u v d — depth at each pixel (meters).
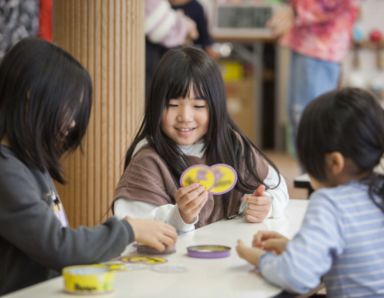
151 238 1.75
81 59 3.21
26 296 1.44
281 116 9.84
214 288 1.52
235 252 1.85
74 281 1.45
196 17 5.25
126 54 3.26
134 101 3.31
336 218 1.60
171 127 2.39
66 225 1.87
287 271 1.53
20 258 1.73
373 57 8.67
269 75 9.90
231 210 2.43
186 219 2.14
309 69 5.46
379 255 1.62
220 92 2.42
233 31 9.25
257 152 2.56
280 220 2.35
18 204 1.63
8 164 1.67
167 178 2.35
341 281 1.62
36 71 1.70
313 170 1.69
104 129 3.24
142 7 3.35
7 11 4.84
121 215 2.28
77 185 3.25
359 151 1.64
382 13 8.60
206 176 2.19
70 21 3.21
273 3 9.20
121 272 1.62
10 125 1.71
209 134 2.43
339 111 1.64
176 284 1.54
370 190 1.65
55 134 1.75
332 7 5.34
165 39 4.31
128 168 2.38
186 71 2.37
